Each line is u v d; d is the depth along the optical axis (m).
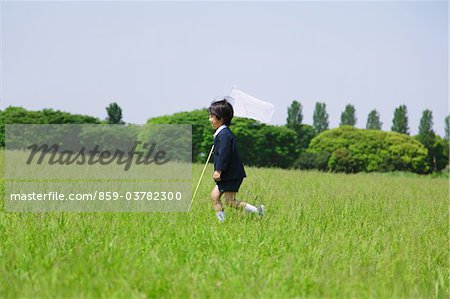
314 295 8.01
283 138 113.19
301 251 10.16
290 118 160.62
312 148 134.12
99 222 11.51
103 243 9.73
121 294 7.30
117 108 145.62
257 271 8.63
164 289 7.73
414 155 127.19
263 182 23.05
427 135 141.00
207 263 9.02
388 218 15.54
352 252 10.58
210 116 14.20
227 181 14.01
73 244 9.61
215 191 14.31
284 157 113.69
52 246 9.39
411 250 10.65
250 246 10.43
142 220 12.70
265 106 15.77
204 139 106.44
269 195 18.02
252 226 12.65
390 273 9.30
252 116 15.77
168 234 11.07
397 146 127.19
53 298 7.13
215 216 14.02
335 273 8.64
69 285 7.43
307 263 9.23
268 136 111.94
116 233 10.64
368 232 13.05
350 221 14.24
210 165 35.66
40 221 11.85
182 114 110.12
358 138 129.00
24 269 8.39
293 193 19.27
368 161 127.44
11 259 8.60
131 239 10.31
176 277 8.11
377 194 21.73
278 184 22.61
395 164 125.56
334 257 9.54
